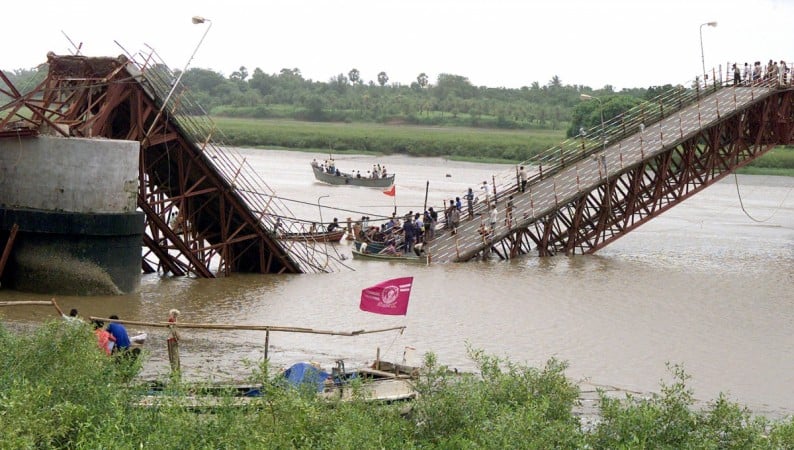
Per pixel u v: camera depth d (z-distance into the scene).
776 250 85.88
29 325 45.19
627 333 50.50
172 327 34.62
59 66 57.44
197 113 64.19
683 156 80.12
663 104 88.25
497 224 75.94
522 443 25.75
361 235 79.00
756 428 29.03
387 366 37.09
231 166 66.88
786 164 175.00
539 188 80.00
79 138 53.78
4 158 54.19
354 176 146.50
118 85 55.78
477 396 28.28
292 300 56.28
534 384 30.48
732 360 45.97
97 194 53.97
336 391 30.52
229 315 51.19
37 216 53.28
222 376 36.31
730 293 62.84
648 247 84.69
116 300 53.50
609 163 78.31
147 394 27.94
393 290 37.62
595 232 78.56
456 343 46.72
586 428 33.31
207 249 63.09
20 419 22.69
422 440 27.14
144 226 56.75
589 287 63.16
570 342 47.97
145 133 56.84
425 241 77.06
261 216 63.91
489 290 60.97
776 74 82.31
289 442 24.61
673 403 29.77
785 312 57.53
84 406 24.94
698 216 111.69
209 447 23.69
